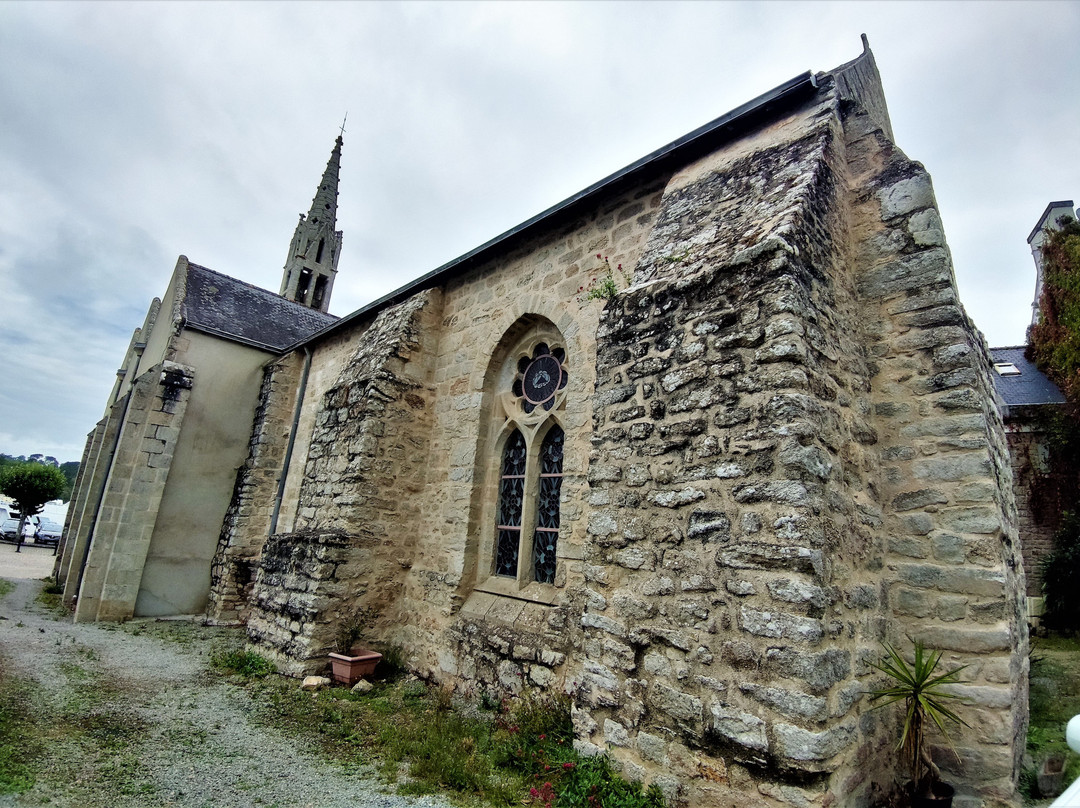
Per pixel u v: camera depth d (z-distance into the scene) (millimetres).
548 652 5301
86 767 3830
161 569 10773
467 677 6105
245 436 12312
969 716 3885
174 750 4285
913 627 4176
